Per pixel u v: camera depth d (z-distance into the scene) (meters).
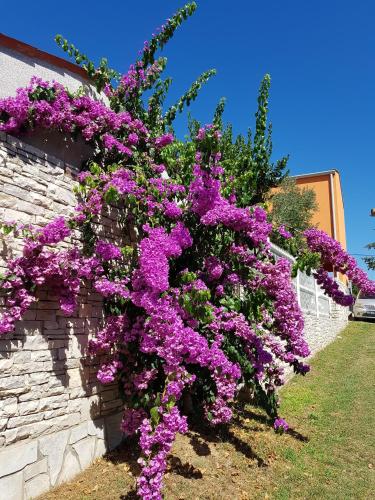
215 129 4.31
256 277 4.88
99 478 3.85
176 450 4.52
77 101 4.59
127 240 5.08
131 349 4.30
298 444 5.18
